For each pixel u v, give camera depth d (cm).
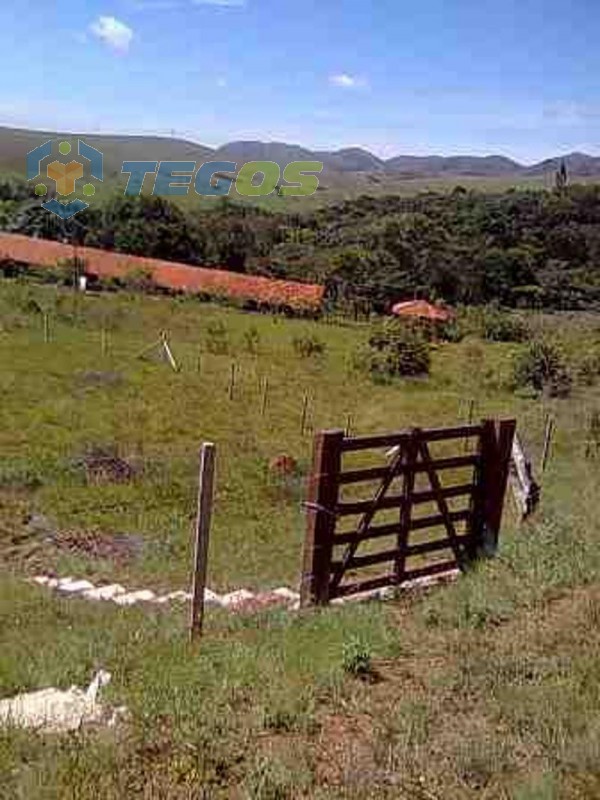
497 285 6600
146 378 2978
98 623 851
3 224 7469
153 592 1148
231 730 502
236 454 2117
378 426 2669
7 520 1491
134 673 617
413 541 1323
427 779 449
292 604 884
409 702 542
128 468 1831
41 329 3638
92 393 2658
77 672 645
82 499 1627
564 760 465
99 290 5475
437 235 7050
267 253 7662
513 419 952
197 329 4219
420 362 3553
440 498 917
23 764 463
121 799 425
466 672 592
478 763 461
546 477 1557
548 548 917
